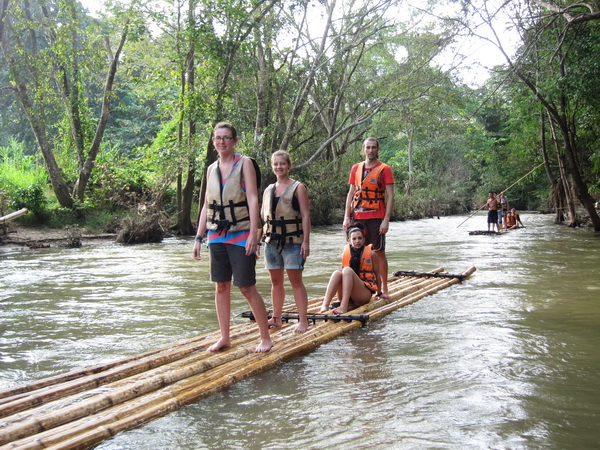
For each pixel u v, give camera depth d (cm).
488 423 301
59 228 1895
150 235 1778
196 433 294
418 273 847
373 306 598
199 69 2056
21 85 1991
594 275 855
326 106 2811
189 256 1300
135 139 3734
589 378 372
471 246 1438
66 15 2048
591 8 1136
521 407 323
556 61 1745
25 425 287
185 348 434
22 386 351
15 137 3219
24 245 1584
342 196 2930
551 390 350
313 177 2772
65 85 2116
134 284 830
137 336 507
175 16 1984
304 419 310
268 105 2284
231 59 1944
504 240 1623
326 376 384
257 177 425
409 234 1998
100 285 822
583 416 309
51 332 526
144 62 2384
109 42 2328
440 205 4219
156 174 2125
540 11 1405
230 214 418
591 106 1620
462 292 718
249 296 427
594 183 2297
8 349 468
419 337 488
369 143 631
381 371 393
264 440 285
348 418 310
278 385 367
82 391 347
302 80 2230
